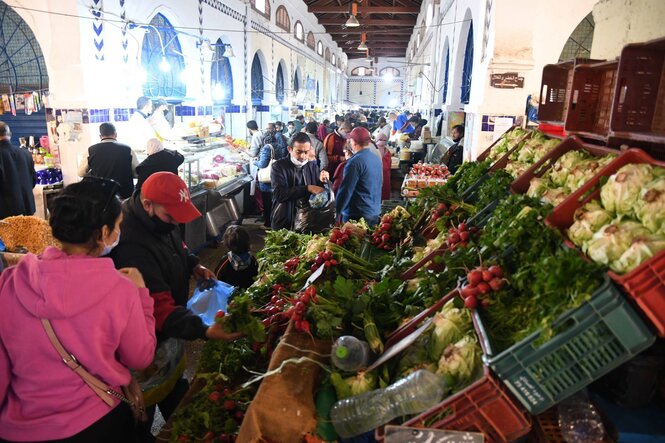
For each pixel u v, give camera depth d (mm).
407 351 1999
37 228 4234
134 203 2498
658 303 1463
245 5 13141
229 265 4223
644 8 3514
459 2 10562
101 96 6859
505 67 6188
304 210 5379
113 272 1886
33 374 1826
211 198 7137
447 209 3670
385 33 29750
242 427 1801
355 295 2535
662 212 1679
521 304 1817
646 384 1789
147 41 8719
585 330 1499
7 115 7766
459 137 8695
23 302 1778
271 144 9133
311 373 1973
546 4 6043
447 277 2389
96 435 1930
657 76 2326
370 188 5156
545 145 3510
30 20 6324
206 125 9609
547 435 1694
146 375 2516
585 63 2955
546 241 1965
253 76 15492
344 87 45562
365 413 1723
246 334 2305
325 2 24109
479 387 1545
